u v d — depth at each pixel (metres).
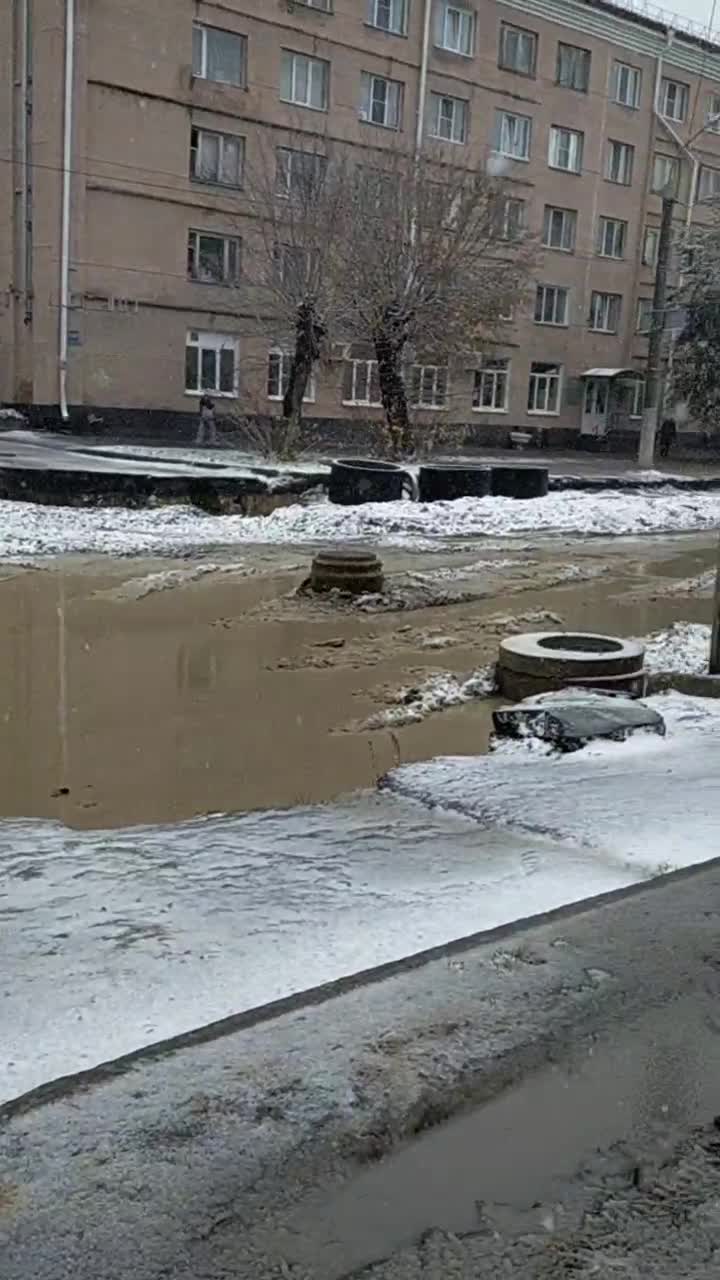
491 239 26.12
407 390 26.88
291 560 13.85
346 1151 2.05
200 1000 2.68
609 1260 1.80
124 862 3.79
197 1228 1.82
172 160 30.84
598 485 25.02
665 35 40.38
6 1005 2.61
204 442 29.48
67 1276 1.70
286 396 25.72
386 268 24.53
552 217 39.66
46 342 30.23
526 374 39.59
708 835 3.98
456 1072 2.33
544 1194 1.96
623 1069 2.38
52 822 4.58
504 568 14.38
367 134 34.09
